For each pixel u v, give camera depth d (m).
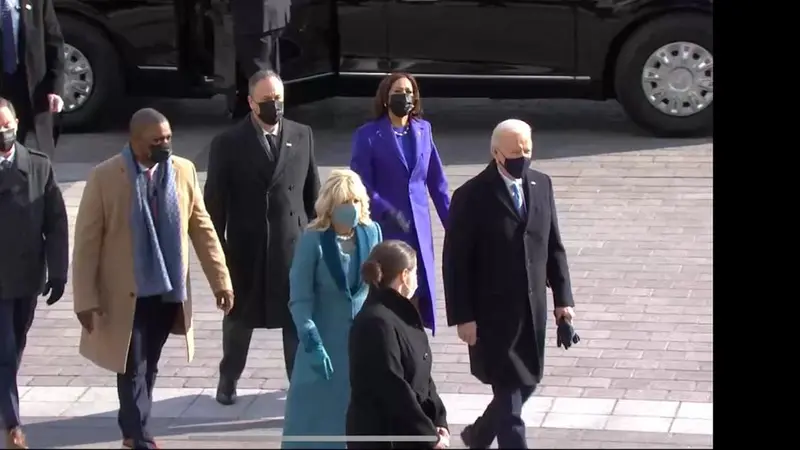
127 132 50.78
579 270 37.34
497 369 25.48
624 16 47.38
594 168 44.97
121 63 49.75
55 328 35.25
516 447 22.78
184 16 49.12
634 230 39.91
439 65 48.75
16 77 37.09
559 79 48.47
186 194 27.27
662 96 47.69
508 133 25.33
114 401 30.91
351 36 48.75
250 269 29.33
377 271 22.73
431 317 30.53
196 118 52.62
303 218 29.66
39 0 37.09
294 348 29.50
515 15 48.09
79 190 43.94
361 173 30.02
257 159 29.06
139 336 26.91
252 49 46.50
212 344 34.00
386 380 22.14
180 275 26.92
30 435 28.86
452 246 25.59
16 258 27.39
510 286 25.48
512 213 25.48
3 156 27.36
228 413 30.03
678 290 35.78
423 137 30.44
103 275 26.69
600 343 32.88
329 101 54.41
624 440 27.42
